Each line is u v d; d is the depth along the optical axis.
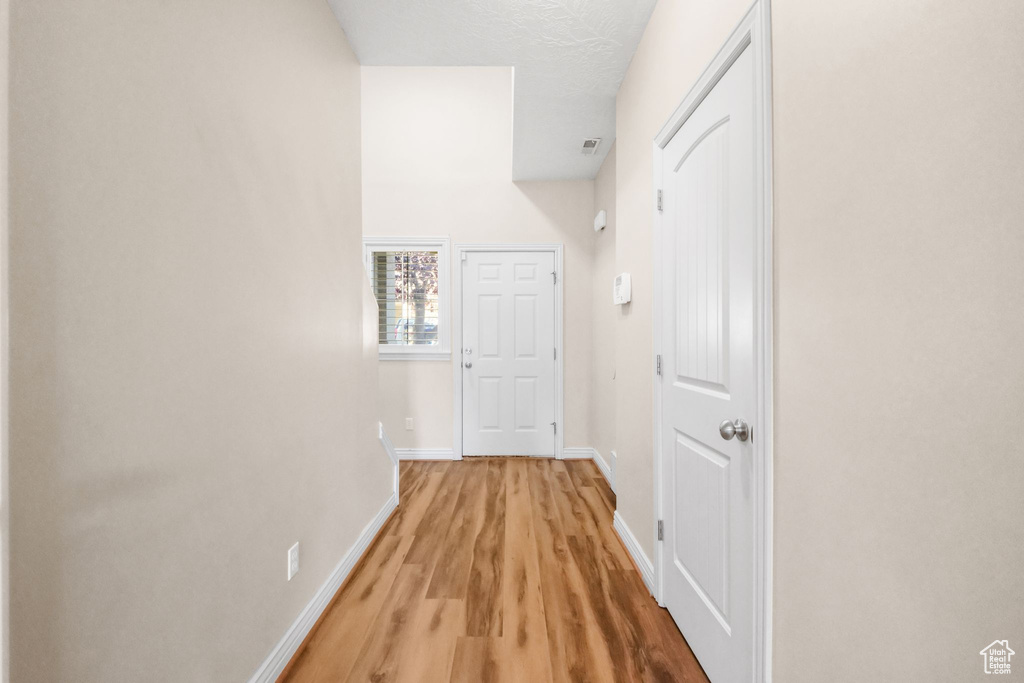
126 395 0.85
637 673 1.37
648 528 1.88
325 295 1.75
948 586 0.61
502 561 2.07
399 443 3.91
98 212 0.79
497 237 3.90
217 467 1.10
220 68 1.12
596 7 1.82
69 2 0.74
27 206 0.68
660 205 1.75
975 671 0.58
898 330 0.69
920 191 0.65
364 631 1.57
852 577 0.79
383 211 3.90
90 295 0.78
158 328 0.92
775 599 1.02
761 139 1.04
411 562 2.06
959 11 0.59
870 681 0.75
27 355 0.68
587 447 3.92
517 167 3.61
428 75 3.38
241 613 1.20
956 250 0.60
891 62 0.70
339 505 1.87
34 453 0.69
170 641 0.95
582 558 2.10
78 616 0.76
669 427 1.66
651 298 1.84
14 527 0.66
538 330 3.94
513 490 3.08
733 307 1.19
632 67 2.16
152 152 0.91
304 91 1.59
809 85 0.89
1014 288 0.52
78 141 0.75
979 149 0.56
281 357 1.42
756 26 1.05
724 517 1.25
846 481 0.80
